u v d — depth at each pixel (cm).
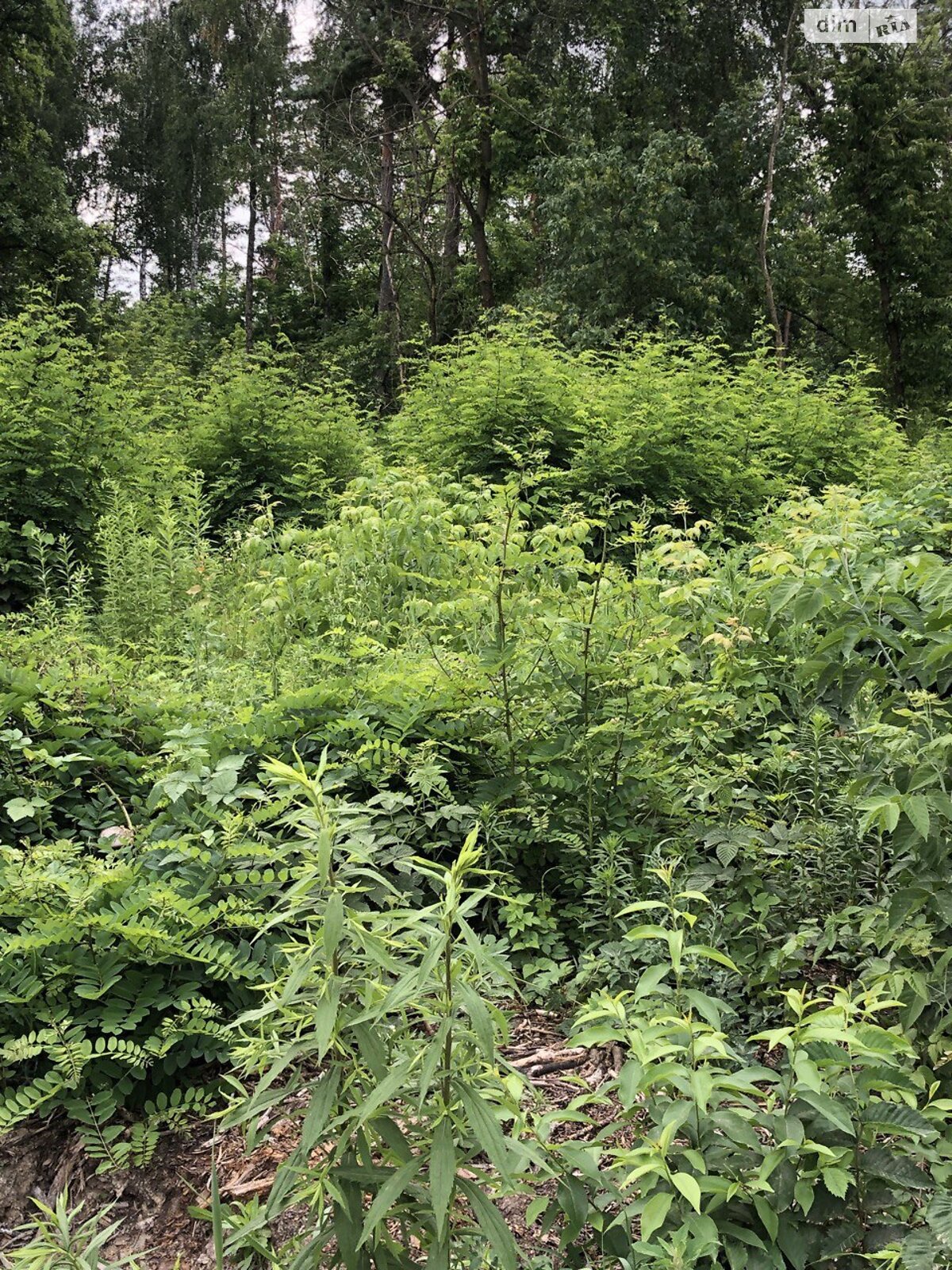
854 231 2530
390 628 492
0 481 777
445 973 149
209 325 3225
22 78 2547
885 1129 159
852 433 1159
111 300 2925
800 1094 158
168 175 3881
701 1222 150
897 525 552
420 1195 154
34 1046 246
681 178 2070
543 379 995
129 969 276
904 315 2517
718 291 2089
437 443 1022
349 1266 149
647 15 2370
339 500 613
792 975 289
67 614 575
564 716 355
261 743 350
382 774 339
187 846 285
